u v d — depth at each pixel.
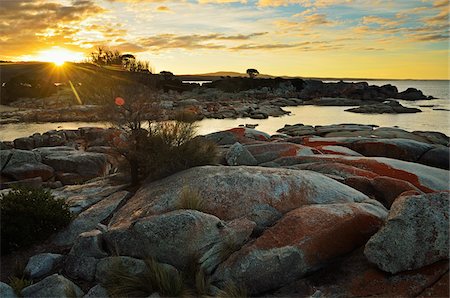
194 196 7.50
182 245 6.18
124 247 6.50
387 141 15.82
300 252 5.99
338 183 8.87
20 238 7.41
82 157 16.28
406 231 5.60
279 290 5.91
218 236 6.38
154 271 5.92
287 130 31.52
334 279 5.89
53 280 5.99
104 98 10.61
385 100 80.12
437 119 46.66
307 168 11.37
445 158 14.68
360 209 6.98
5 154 15.26
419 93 91.56
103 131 27.62
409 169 11.34
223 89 89.75
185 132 10.61
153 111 10.59
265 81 95.94
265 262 5.87
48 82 77.06
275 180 8.23
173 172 9.93
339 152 14.47
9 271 6.82
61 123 45.66
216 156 10.98
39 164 15.52
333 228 6.37
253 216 7.19
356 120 46.25
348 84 94.06
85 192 10.22
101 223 8.23
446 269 5.33
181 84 87.94
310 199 7.85
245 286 5.82
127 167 10.83
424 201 5.84
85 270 6.48
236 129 18.36
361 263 6.05
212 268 6.18
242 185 8.08
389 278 5.52
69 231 7.96
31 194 8.08
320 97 85.12
